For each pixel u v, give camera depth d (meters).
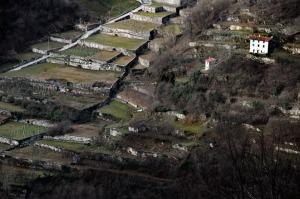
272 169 52.69
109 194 173.62
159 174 185.12
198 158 179.88
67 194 175.38
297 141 165.00
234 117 198.00
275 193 50.94
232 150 63.34
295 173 52.41
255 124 191.75
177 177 177.50
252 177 53.00
